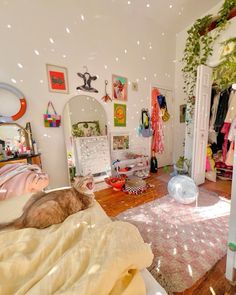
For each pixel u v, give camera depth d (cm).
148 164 317
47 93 211
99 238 58
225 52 220
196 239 137
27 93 198
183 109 334
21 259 52
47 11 199
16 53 187
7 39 181
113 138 279
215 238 137
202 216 170
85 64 235
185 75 313
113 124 277
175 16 279
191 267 110
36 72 201
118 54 264
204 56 246
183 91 329
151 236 142
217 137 275
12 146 188
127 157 298
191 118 284
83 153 248
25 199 100
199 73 227
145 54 295
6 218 84
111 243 54
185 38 314
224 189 236
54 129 222
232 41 211
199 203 197
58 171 231
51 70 211
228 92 245
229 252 96
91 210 89
